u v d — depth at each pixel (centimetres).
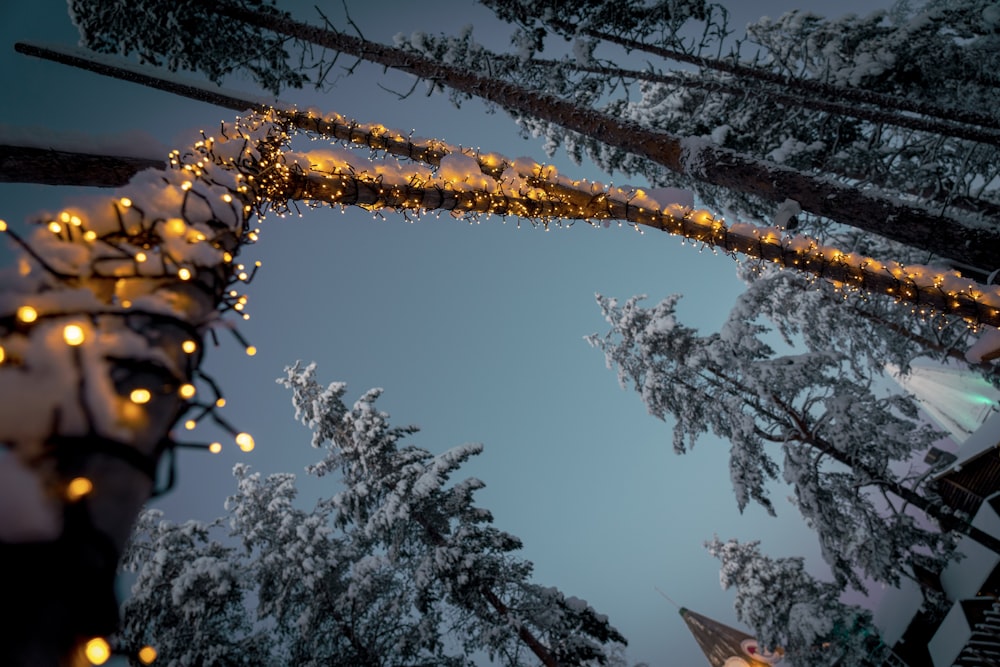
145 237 145
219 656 1416
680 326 1991
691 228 554
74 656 69
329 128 486
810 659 2164
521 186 482
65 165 227
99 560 77
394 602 1546
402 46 1246
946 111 853
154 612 1534
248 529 1881
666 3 933
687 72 1188
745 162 591
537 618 1454
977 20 1045
